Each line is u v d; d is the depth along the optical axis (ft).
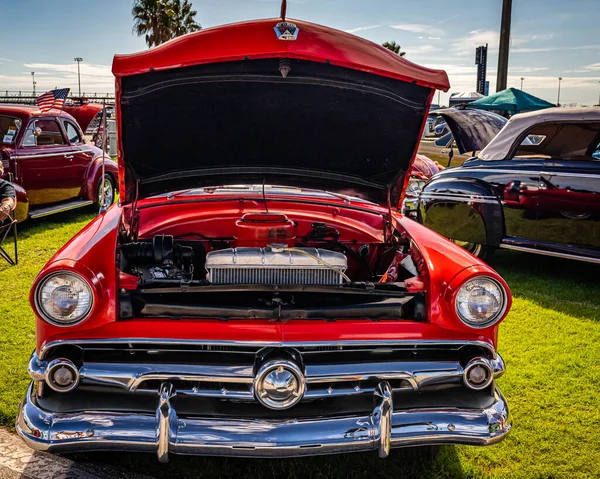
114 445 7.04
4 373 11.19
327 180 10.91
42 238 22.71
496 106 42.73
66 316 7.09
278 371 7.14
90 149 27.55
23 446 9.00
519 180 17.98
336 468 8.65
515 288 17.67
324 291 7.73
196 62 7.96
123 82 8.38
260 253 8.30
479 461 9.00
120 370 7.20
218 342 7.23
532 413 10.41
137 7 96.32
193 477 8.43
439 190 19.67
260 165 10.75
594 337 13.83
